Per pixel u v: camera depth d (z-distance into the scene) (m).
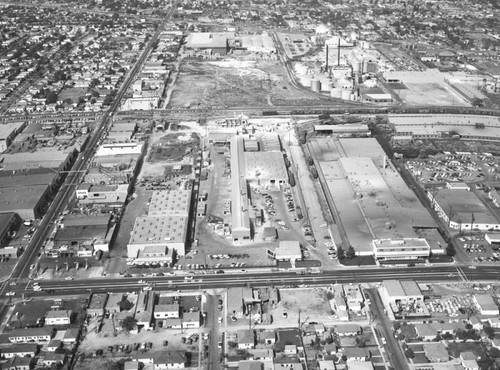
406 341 156.12
